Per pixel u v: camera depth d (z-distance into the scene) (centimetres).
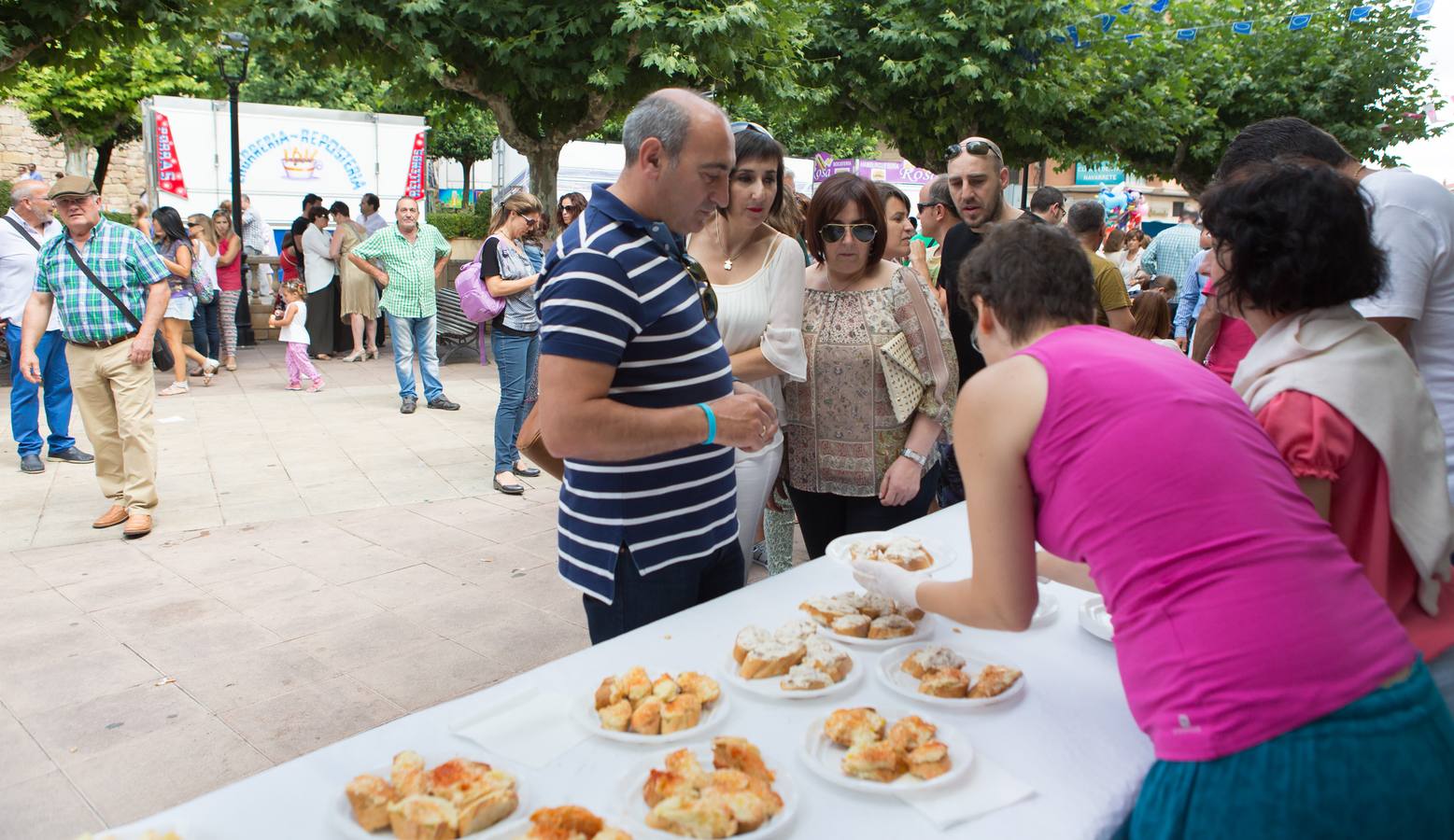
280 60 1127
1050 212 472
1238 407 137
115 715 315
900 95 1306
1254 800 121
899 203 432
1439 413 213
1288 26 1581
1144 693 133
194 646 368
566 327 180
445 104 1165
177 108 1359
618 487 201
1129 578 131
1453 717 137
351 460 652
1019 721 160
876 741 146
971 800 136
